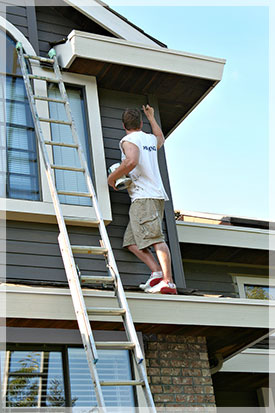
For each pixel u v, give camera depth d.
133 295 6.29
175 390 6.71
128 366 6.55
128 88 8.34
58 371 6.20
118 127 8.12
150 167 7.14
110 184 7.14
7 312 5.64
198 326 6.62
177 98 8.66
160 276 6.84
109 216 7.30
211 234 10.33
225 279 10.91
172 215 7.91
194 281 10.60
